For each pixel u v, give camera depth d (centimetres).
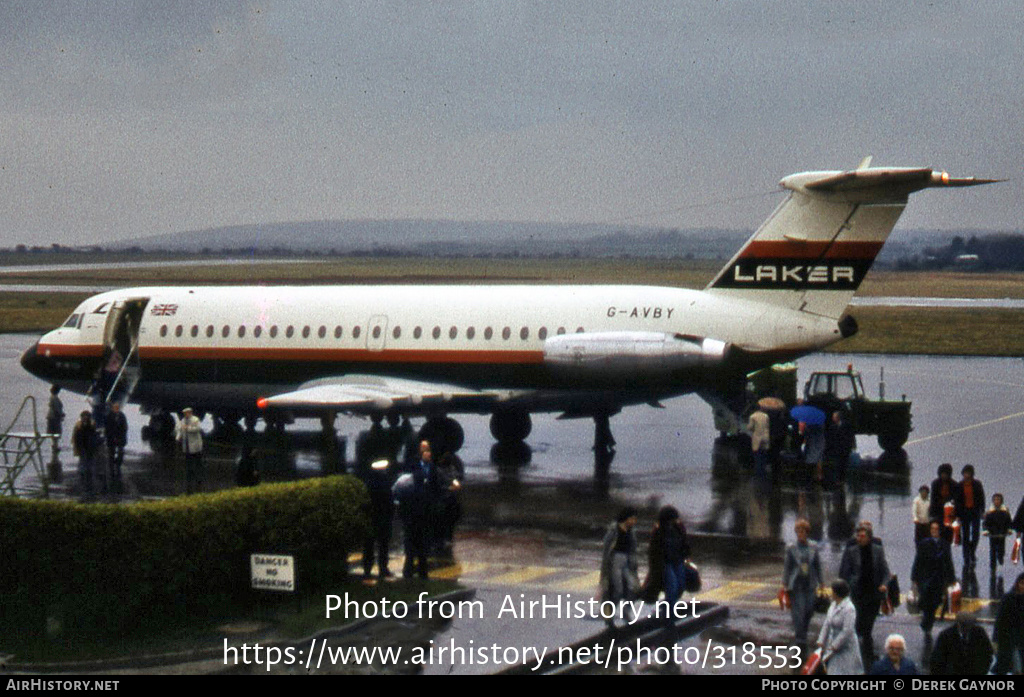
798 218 7894
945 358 17150
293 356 9050
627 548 4603
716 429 10256
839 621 3872
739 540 6234
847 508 7044
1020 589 3903
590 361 8056
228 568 4700
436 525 5897
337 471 8144
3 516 4506
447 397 8388
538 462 8712
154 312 9544
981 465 8544
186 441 7581
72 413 11650
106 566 4447
